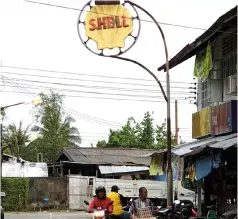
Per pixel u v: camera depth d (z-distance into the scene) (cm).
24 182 3544
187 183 2038
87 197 3478
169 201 1666
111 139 5122
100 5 1683
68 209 3581
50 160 5197
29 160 5297
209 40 1731
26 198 3541
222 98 1811
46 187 3634
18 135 4947
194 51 1895
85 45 1691
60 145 5212
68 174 4038
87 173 4200
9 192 3509
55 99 5441
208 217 1269
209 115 1797
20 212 3388
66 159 4294
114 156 4131
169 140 1698
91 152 4184
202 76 1842
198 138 1980
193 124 2014
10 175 4128
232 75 1653
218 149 1347
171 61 1983
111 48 1686
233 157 1405
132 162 4053
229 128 1579
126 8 1684
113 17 1689
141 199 1120
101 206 1129
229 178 1678
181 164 1750
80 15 1680
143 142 5009
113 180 3322
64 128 5388
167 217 1467
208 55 1731
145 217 1102
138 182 3250
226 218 1143
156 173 2100
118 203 1199
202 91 2005
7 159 4197
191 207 1594
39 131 5384
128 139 5025
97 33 1684
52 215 2977
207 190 1881
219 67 1820
